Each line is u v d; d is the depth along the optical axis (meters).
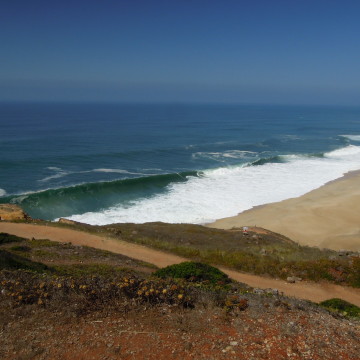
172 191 41.03
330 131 111.75
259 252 18.98
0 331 6.42
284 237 25.27
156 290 7.50
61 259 14.53
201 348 5.94
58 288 7.69
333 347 6.09
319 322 7.01
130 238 20.80
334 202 36.66
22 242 17.23
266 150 72.69
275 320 6.89
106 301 7.25
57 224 23.20
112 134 94.19
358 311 10.94
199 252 18.30
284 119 167.00
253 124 135.25
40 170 51.06
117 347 5.94
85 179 47.47
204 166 57.22
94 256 15.59
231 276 15.10
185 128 114.75
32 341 6.14
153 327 6.51
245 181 45.66
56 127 109.31
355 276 14.91
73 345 6.03
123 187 41.81
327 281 14.87
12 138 80.69
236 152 70.06
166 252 18.36
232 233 24.05
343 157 63.84
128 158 62.22
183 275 12.27
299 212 33.91
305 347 6.03
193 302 7.49
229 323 6.71
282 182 45.31
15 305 7.20
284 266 16.05
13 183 43.84
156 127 116.31
